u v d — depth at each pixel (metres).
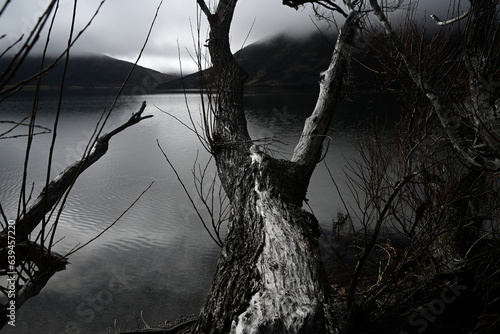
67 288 7.82
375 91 4.31
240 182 3.39
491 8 1.77
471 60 1.82
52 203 1.65
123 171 19.55
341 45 4.21
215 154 3.90
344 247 6.91
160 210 12.66
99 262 8.98
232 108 4.09
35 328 6.55
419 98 4.11
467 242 4.08
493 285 3.44
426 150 4.07
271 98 112.38
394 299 4.05
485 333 3.21
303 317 1.84
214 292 2.43
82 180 17.44
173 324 6.59
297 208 2.94
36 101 0.91
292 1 4.81
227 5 4.54
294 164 3.58
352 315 3.67
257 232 2.82
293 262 2.34
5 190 15.53
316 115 3.96
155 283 8.01
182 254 9.40
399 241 4.95
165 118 50.50
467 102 2.28
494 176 3.40
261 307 2.03
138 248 9.73
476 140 1.99
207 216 11.81
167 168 20.34
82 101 101.38
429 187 4.05
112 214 12.36
